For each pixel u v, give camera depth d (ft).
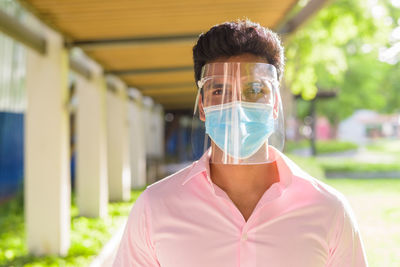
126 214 23.09
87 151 21.72
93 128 21.74
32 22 14.49
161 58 21.29
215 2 12.75
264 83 4.13
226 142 4.09
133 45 16.44
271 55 4.25
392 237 16.58
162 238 3.94
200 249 3.84
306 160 37.09
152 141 46.47
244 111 4.08
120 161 27.61
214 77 4.15
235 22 4.30
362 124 186.29
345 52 73.15
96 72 21.65
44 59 14.62
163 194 4.11
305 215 3.90
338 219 3.97
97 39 16.26
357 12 36.06
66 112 15.20
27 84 14.65
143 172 36.63
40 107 14.62
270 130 4.18
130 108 34.22
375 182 37.58
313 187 4.01
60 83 14.75
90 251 15.16
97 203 21.61
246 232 3.82
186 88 34.04
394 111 103.96
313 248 3.82
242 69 4.10
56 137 14.57
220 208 3.94
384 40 39.58
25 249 15.43
